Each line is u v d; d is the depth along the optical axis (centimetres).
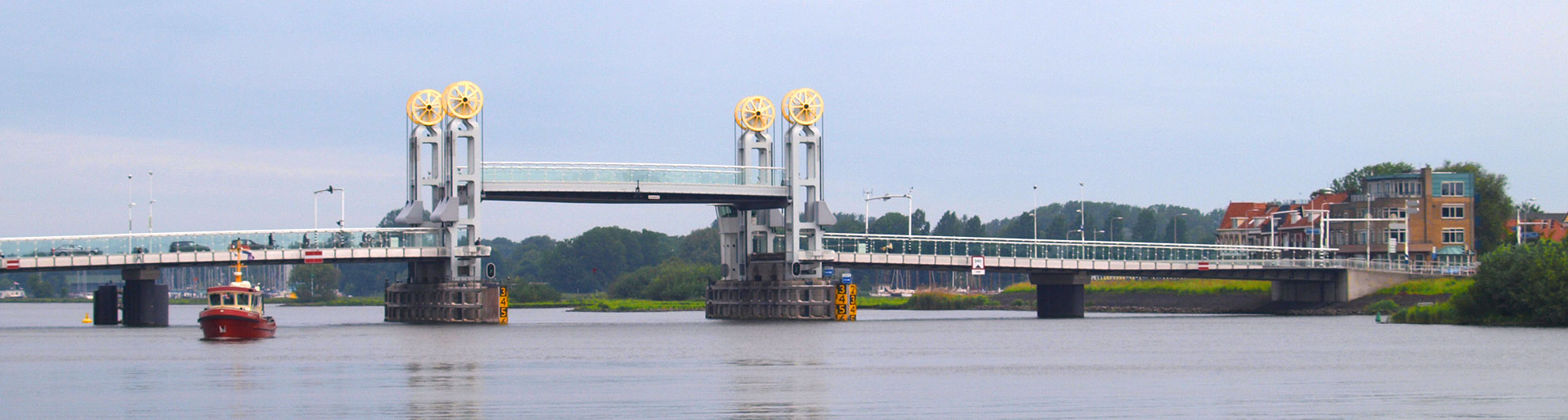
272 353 18675
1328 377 15062
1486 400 12888
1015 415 11919
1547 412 12088
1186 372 15788
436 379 15050
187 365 16675
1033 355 18438
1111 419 11688
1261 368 16162
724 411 12181
